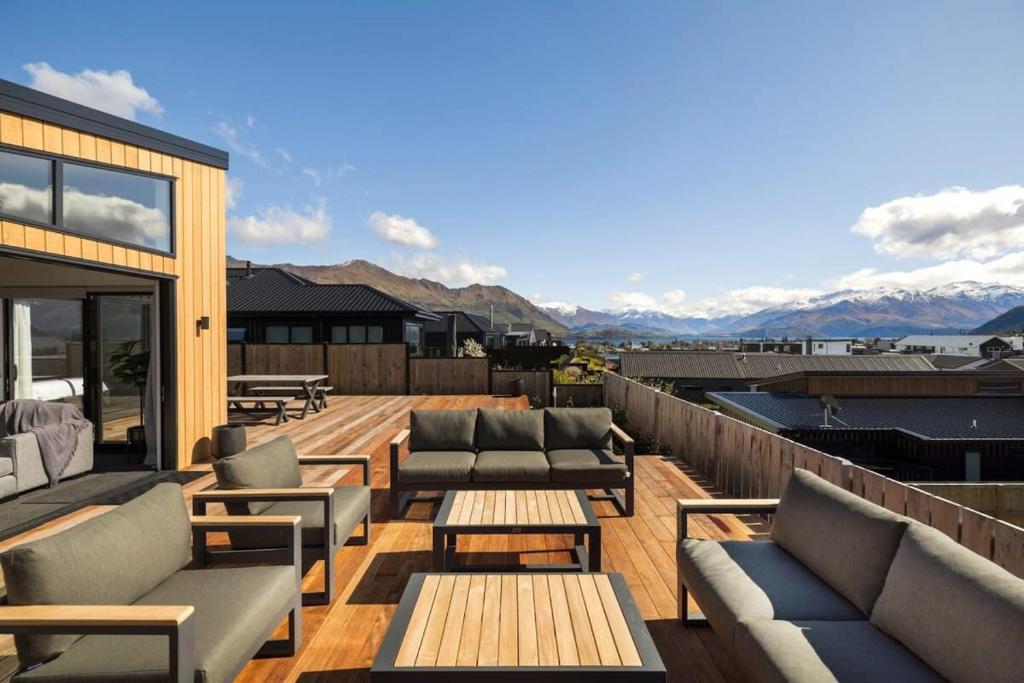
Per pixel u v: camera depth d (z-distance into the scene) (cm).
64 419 545
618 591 215
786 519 260
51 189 469
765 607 205
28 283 626
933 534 186
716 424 548
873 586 200
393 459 427
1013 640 139
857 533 213
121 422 671
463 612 198
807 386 1388
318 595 297
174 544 236
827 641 181
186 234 603
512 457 452
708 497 501
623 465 433
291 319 1688
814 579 228
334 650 249
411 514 446
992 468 882
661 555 359
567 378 1441
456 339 2864
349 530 326
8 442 470
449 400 1205
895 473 875
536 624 190
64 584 176
